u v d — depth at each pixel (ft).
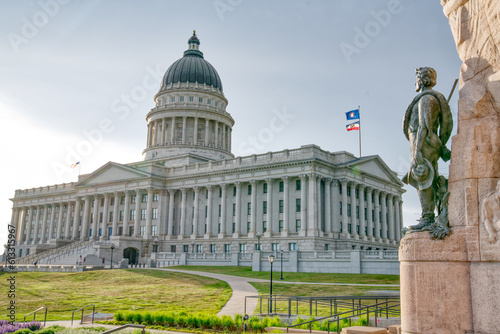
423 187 32.35
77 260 273.54
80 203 381.81
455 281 28.58
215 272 196.65
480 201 28.91
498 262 27.32
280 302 101.35
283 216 274.98
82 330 62.03
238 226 291.58
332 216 276.00
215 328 66.28
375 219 308.81
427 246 29.86
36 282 161.48
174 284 150.61
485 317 27.22
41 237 423.64
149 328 67.41
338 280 160.04
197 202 315.78
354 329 44.80
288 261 199.52
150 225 324.60
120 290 135.03
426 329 29.07
